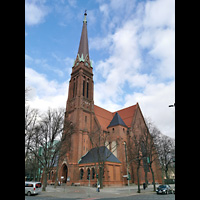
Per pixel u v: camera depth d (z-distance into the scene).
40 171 63.03
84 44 82.50
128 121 69.81
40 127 37.56
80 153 57.47
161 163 62.62
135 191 37.22
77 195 29.61
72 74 76.69
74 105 67.00
